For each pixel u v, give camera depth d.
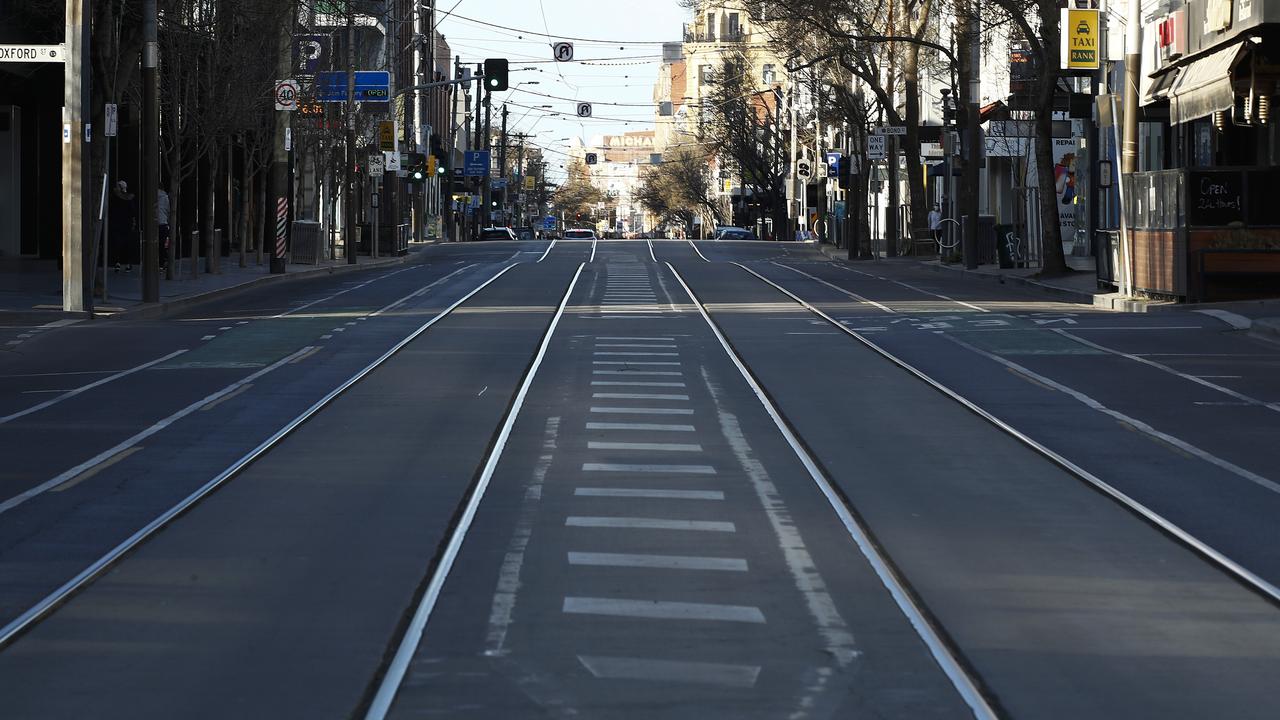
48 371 30.25
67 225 42.47
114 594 12.34
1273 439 21.03
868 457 19.44
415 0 128.12
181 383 27.67
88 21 42.50
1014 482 17.73
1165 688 9.89
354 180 96.44
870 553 13.82
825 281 63.78
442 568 13.10
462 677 9.99
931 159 110.94
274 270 66.88
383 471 18.27
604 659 10.41
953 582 12.79
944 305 47.75
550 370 29.23
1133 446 20.41
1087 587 12.68
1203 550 14.07
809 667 10.23
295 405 24.39
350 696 9.64
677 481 17.56
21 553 14.02
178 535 14.68
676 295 53.69
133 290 51.88
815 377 28.28
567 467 18.48
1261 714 9.39
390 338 36.06
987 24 66.75
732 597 12.15
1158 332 37.28
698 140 181.88
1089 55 57.88
